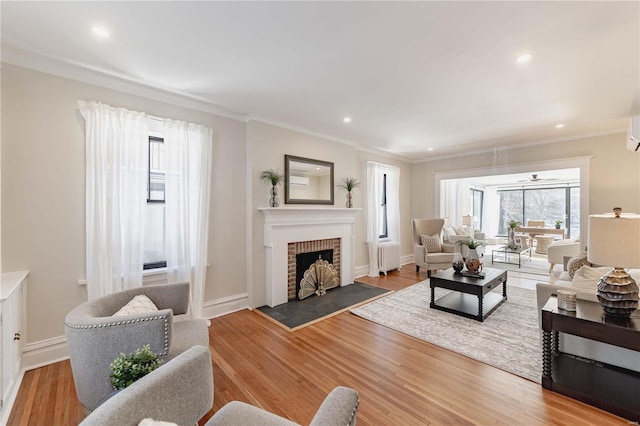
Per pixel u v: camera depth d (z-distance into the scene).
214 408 1.81
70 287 2.43
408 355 2.46
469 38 1.96
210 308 3.33
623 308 1.82
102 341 1.53
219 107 3.31
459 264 3.70
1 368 1.67
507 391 1.96
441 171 6.29
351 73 2.48
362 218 5.41
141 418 0.92
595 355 2.17
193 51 2.14
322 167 4.45
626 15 1.70
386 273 5.48
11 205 2.18
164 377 1.07
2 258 2.14
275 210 3.70
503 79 2.59
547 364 1.97
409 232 6.73
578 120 3.77
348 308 3.62
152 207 2.98
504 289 3.85
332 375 2.17
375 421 1.69
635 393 1.80
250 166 3.61
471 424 1.66
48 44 2.05
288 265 3.92
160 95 2.91
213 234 3.37
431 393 1.95
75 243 2.45
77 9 1.66
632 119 3.46
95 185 2.46
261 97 3.02
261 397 1.92
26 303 2.22
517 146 5.17
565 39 1.96
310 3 1.61
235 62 2.30
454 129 4.21
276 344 2.68
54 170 2.36
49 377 2.12
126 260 2.62
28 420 1.70
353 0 1.59
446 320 3.21
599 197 4.34
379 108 3.33
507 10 1.67
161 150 3.04
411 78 2.57
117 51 2.14
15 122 2.20
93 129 2.46
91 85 2.53
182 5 1.63
